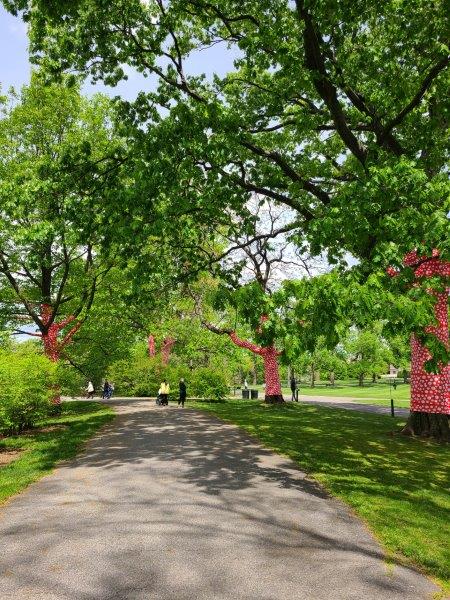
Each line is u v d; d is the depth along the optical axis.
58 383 18.97
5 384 13.72
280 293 6.82
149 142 11.95
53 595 4.18
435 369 6.98
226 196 14.59
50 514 6.52
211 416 19.23
